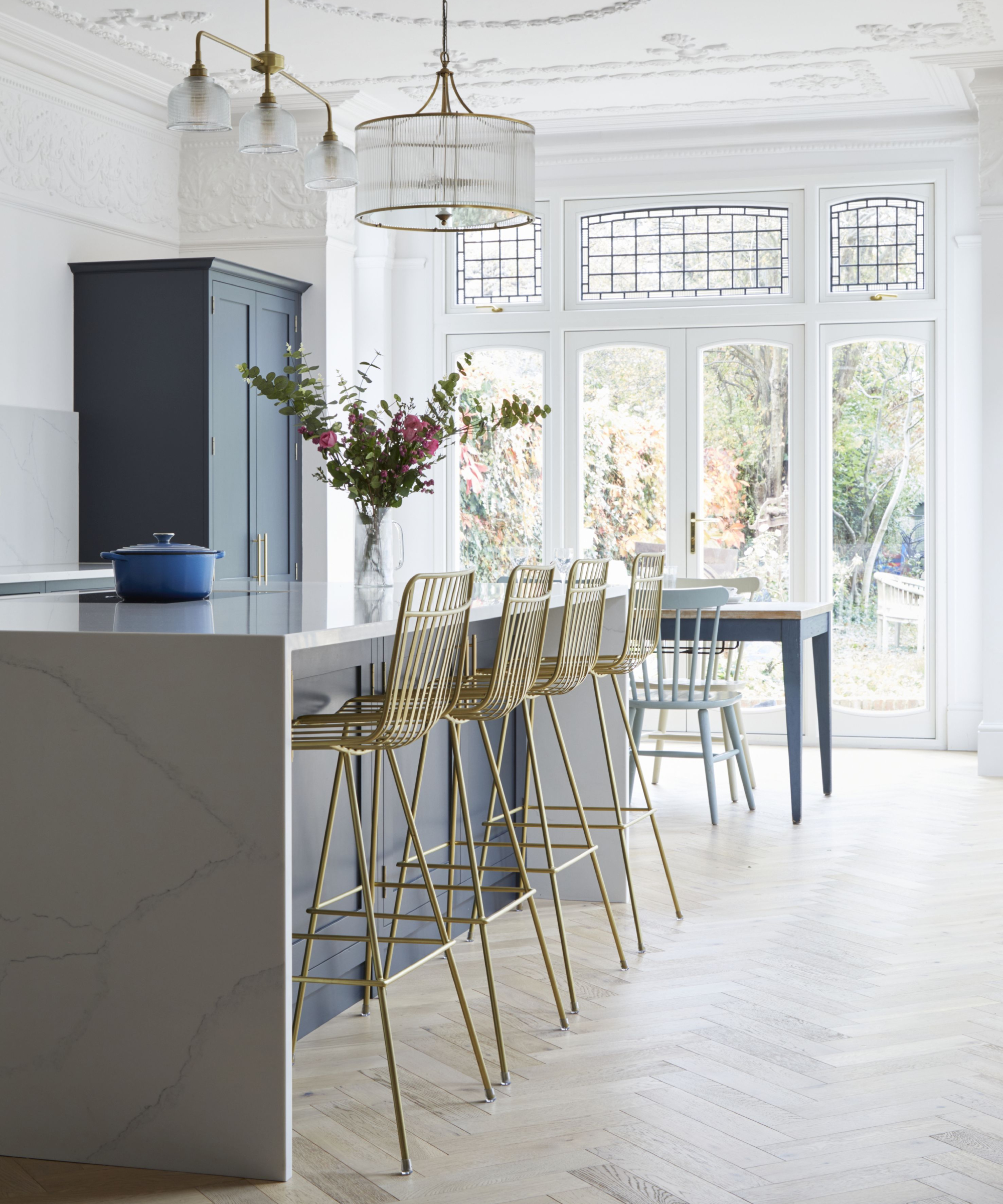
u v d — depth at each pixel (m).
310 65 6.20
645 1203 2.30
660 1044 3.06
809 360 7.49
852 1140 2.54
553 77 6.47
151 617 2.85
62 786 2.50
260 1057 2.43
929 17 5.65
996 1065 2.90
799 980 3.50
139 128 6.61
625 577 7.25
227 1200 2.34
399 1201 2.33
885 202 7.41
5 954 2.54
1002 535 6.56
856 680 7.55
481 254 7.89
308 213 6.78
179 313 6.07
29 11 5.45
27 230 5.91
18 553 5.83
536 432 7.84
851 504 7.53
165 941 2.46
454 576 2.76
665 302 7.67
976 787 6.31
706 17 5.63
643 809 4.04
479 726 4.12
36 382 5.97
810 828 5.44
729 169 7.53
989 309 6.48
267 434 6.52
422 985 3.54
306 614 2.94
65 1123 2.52
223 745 2.43
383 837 3.51
